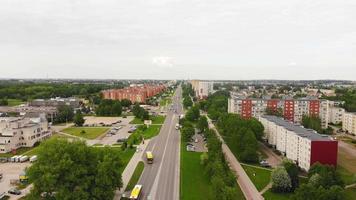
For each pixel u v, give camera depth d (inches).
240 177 5083.7
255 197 4256.9
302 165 5644.7
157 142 7588.6
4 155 6358.3
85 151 3841.0
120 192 4330.7
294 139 5969.5
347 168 5649.6
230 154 6550.2
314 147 5280.5
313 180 4156.0
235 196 3705.7
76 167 3607.3
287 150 6343.5
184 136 7416.3
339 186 3806.6
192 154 6451.8
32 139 7194.9
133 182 4741.6
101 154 4188.0
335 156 5290.4
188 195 4242.1
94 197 3572.8
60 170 3513.8
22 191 4419.3
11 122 7249.0
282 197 4264.3
